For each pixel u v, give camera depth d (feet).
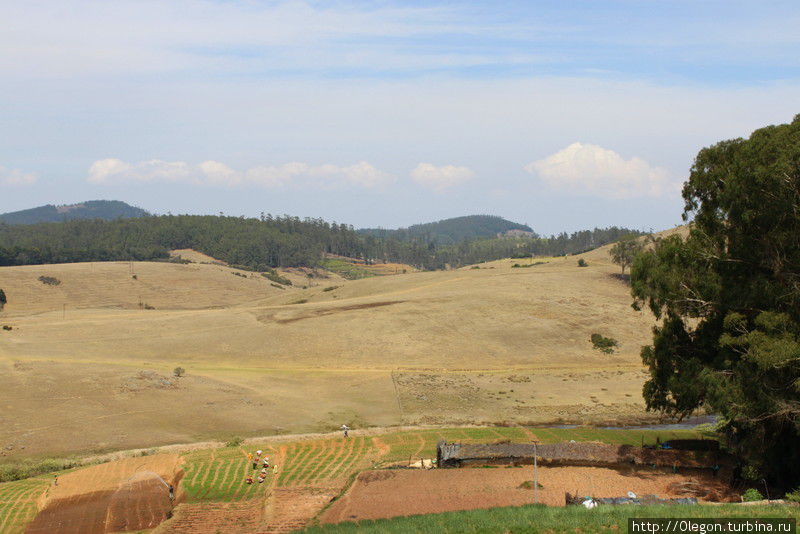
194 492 140.97
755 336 118.32
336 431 223.51
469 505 114.52
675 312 143.23
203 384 279.90
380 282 628.28
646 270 146.41
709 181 135.44
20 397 243.40
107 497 146.41
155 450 200.23
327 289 647.97
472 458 149.07
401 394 273.54
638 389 282.56
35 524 130.93
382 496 124.36
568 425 234.38
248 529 115.03
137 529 125.39
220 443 207.72
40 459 191.93
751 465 127.75
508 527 80.28
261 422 236.22
